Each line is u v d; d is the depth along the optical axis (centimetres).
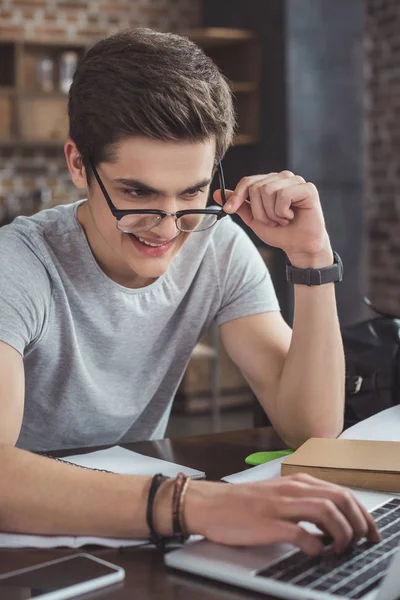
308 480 98
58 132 569
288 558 91
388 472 113
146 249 126
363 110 601
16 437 123
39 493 103
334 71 587
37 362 145
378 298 653
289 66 570
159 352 159
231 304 164
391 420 148
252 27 590
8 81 567
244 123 599
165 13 622
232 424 509
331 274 148
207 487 99
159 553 98
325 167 590
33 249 139
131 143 117
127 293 147
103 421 155
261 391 157
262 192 143
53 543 100
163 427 173
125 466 129
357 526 92
